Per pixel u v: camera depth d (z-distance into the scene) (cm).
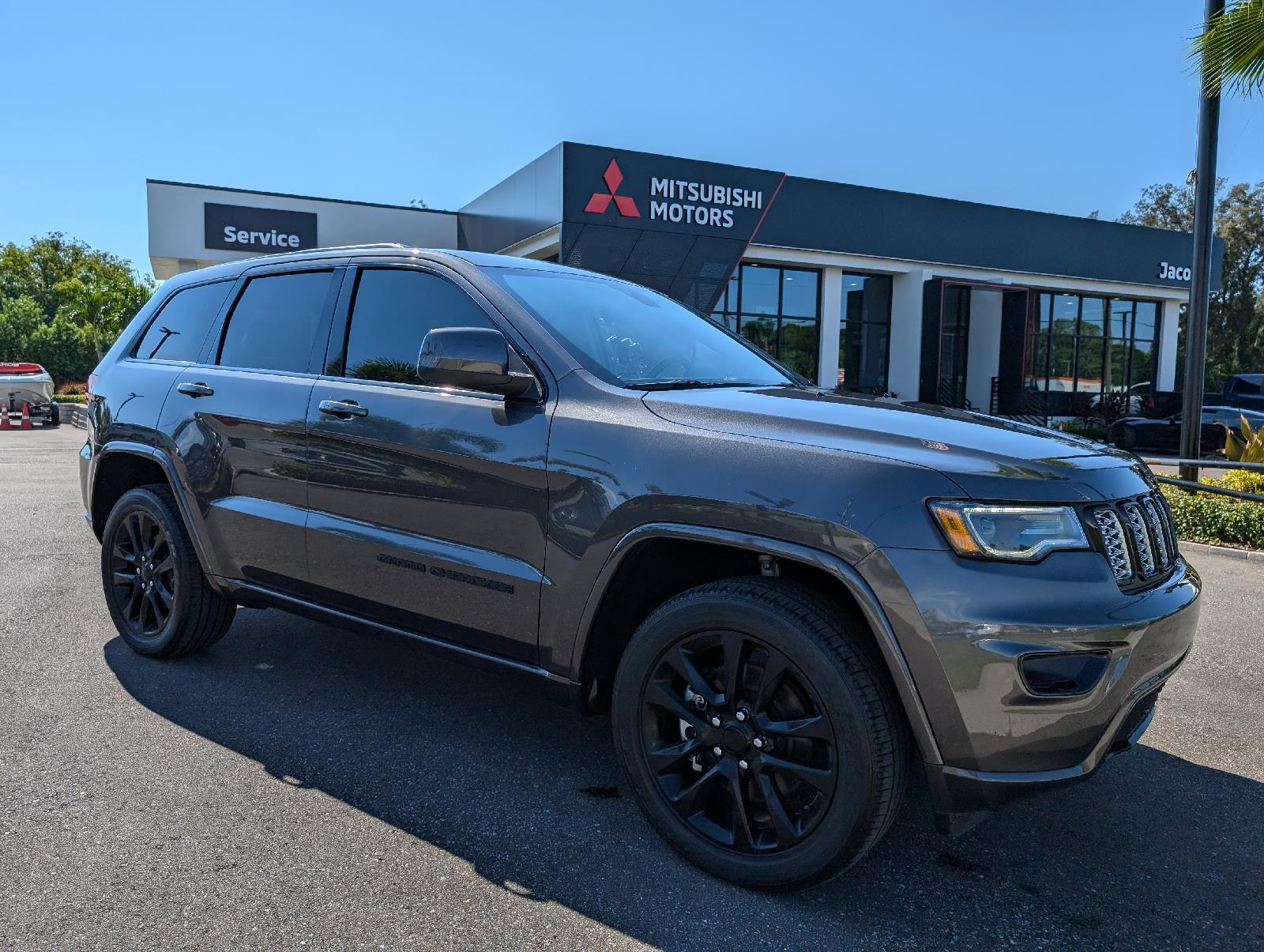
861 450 231
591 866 253
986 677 210
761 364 358
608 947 216
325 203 2366
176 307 432
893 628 215
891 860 262
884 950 218
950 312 2744
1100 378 2869
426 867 250
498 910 230
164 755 318
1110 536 229
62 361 4459
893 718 223
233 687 387
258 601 369
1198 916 238
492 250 2275
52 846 255
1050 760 217
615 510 253
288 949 212
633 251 1948
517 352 292
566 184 1853
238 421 362
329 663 423
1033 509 218
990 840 276
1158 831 284
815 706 227
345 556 323
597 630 267
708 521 238
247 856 253
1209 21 827
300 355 358
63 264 6075
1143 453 1978
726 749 244
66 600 527
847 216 2289
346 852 257
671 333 343
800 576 251
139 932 217
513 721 358
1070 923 232
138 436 407
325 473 330
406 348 323
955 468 221
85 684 387
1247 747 351
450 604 295
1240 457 1072
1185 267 2831
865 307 2492
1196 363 929
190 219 2236
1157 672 235
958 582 212
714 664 252
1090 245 2664
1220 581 652
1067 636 210
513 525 277
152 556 415
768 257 2252
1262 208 3938
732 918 230
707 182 2006
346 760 318
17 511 865
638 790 261
